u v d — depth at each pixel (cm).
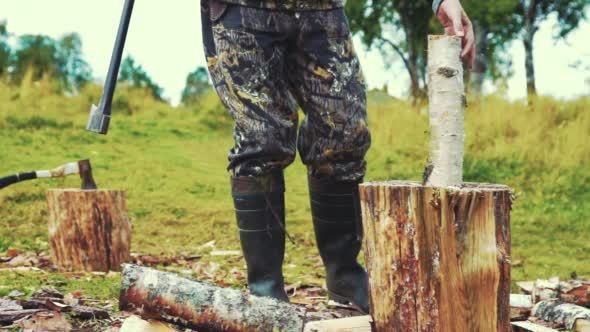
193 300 251
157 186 877
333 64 291
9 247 606
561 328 316
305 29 290
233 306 250
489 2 1351
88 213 489
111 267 495
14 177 490
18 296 363
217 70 295
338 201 305
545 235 693
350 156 297
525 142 977
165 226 735
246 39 286
